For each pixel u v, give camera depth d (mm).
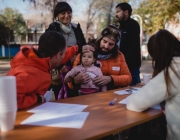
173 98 1402
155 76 1434
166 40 1422
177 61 1379
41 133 1062
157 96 1375
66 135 1042
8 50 21875
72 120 1231
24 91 1392
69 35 2920
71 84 2236
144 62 14797
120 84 2334
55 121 1212
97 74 2289
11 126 1087
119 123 1217
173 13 10125
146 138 1639
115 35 2361
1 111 1043
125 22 3422
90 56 2281
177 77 1350
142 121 1289
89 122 1220
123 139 2408
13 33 20516
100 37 2439
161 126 1920
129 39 3318
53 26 2828
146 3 12086
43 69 1556
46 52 1614
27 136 1026
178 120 1377
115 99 1676
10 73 1471
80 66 2318
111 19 13883
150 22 12094
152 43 1472
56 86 2627
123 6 3363
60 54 1679
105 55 2412
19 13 19266
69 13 2893
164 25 10695
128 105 1465
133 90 2059
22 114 1323
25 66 1492
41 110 1402
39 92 1554
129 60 3320
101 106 1529
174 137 1408
